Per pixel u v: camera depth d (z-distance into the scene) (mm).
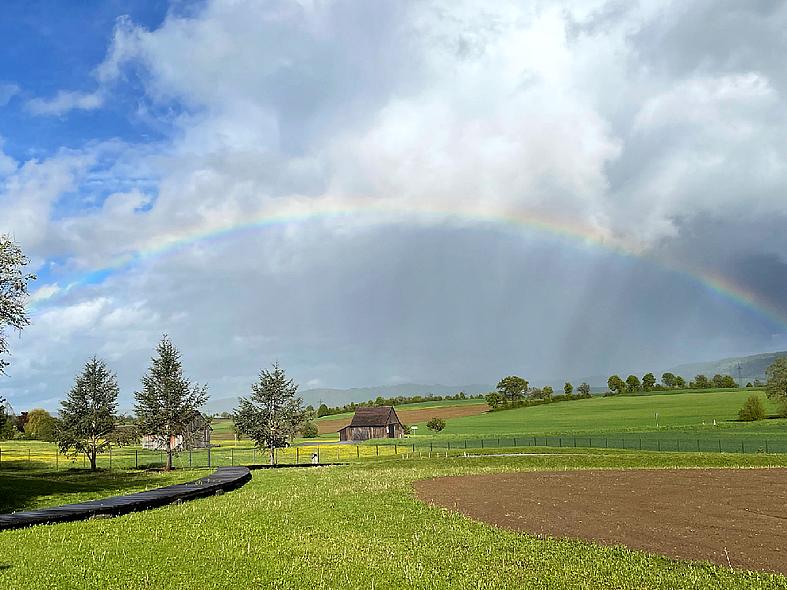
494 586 16766
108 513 29688
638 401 181500
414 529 24672
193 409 69938
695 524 24391
